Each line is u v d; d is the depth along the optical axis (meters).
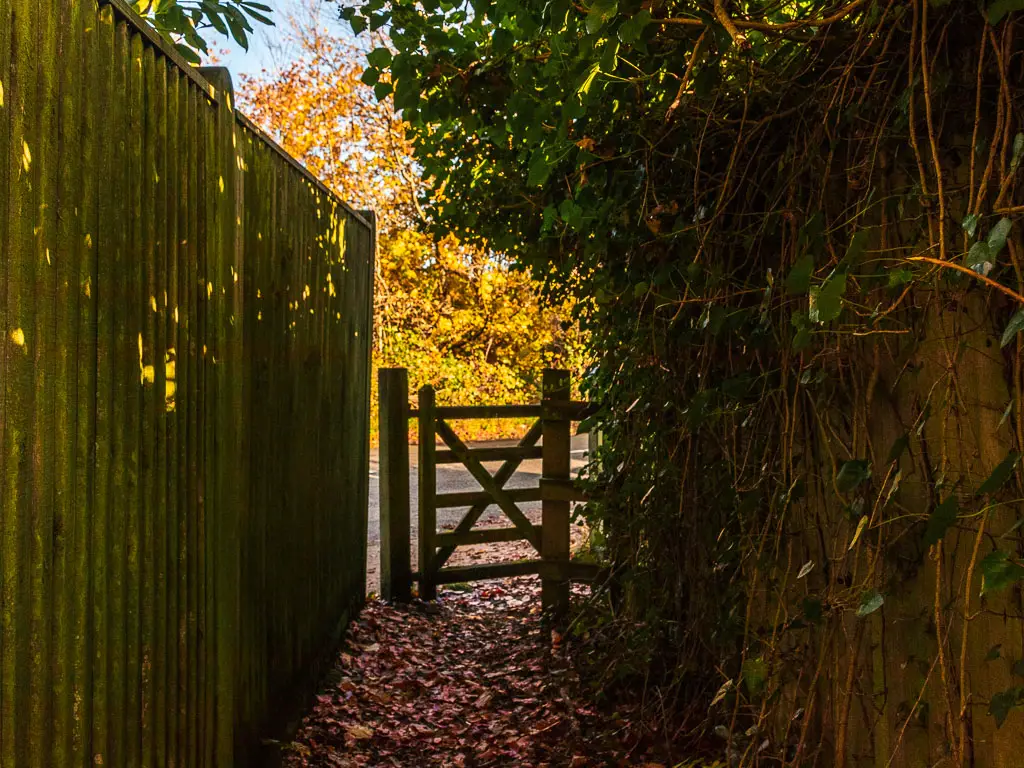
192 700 1.97
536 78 2.51
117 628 1.55
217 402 2.17
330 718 3.35
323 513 3.75
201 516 2.04
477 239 4.35
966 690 1.75
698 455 2.81
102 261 1.48
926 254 1.77
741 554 2.57
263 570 2.72
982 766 1.73
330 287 3.89
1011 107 1.58
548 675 3.68
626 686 3.31
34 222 1.25
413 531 7.14
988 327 1.71
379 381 5.20
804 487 2.24
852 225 2.06
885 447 2.00
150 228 1.70
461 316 14.12
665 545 3.14
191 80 1.97
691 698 2.95
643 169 2.67
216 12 2.43
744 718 2.69
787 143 2.34
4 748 1.18
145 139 1.70
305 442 3.38
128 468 1.60
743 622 2.56
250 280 2.59
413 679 3.86
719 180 2.60
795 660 2.26
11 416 1.19
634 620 3.38
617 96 2.46
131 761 1.63
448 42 2.50
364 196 13.59
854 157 2.00
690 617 2.95
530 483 9.37
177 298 1.87
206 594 2.08
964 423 1.76
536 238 3.91
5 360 1.18
